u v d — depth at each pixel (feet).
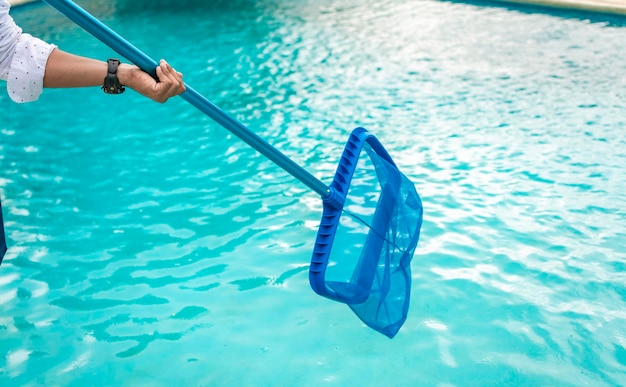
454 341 8.31
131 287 9.53
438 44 20.77
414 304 8.99
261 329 8.65
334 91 17.08
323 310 8.99
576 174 12.21
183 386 7.74
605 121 14.55
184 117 15.74
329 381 7.75
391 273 7.02
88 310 9.06
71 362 8.16
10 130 15.21
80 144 14.39
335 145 13.85
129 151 14.01
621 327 8.41
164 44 21.86
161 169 13.15
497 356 8.04
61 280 9.71
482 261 9.83
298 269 9.81
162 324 8.77
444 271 9.63
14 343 8.46
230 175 12.80
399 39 21.47
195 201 11.85
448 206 11.32
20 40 4.66
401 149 13.51
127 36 22.79
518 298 9.02
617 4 22.99
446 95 16.48
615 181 11.89
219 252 10.28
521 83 17.12
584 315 8.65
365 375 7.82
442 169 12.60
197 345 8.39
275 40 21.98
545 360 7.95
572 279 9.34
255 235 10.70
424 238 10.44
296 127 14.87
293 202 11.68
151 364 8.09
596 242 10.15
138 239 10.71
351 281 6.51
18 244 10.61
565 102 15.72
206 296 9.30
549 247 10.08
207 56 20.54
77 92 17.57
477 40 21.03
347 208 6.54
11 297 9.34
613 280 9.29
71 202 11.93
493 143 13.66
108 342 8.48
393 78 17.87
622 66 18.13
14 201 11.96
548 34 21.40
